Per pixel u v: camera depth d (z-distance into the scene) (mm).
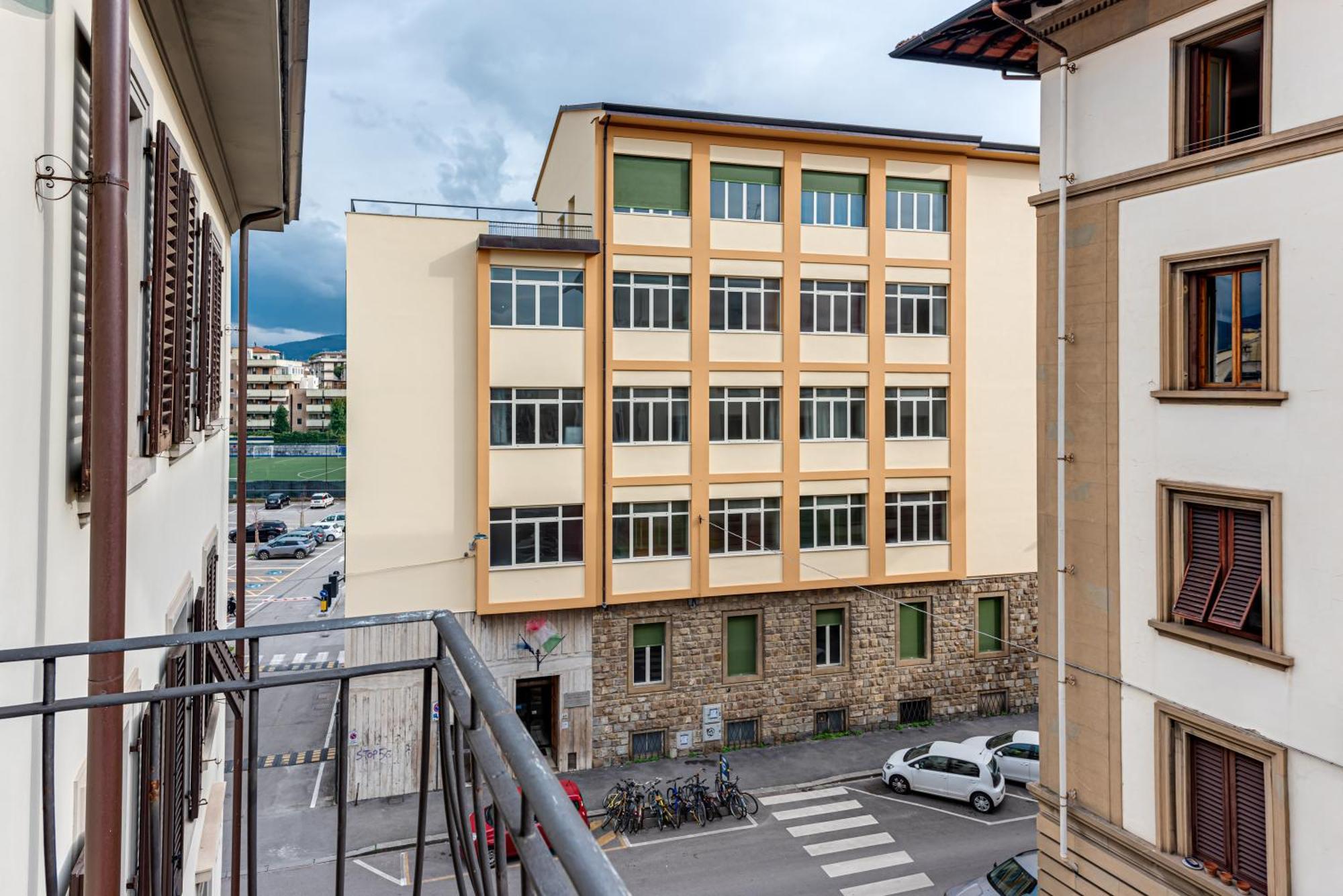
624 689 19859
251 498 71312
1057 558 10195
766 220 20469
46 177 3381
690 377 19906
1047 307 10344
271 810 17594
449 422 18578
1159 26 8961
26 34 3174
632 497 19625
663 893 14812
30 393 3217
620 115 18938
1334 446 7426
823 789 18891
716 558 20219
